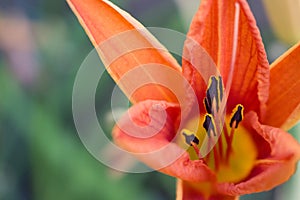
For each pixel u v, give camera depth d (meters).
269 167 0.46
